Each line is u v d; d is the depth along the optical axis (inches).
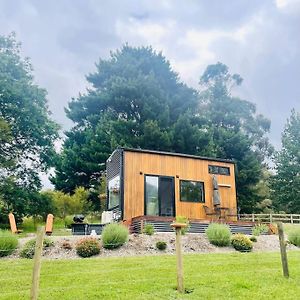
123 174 625.6
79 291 240.2
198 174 687.1
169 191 653.3
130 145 1086.4
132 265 330.0
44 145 1045.2
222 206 692.7
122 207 608.7
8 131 915.4
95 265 331.3
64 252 405.7
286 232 625.0
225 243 471.5
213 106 1582.2
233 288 246.4
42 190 1110.4
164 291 238.8
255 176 1252.5
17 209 924.0
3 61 987.9
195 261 348.5
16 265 334.0
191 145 1162.6
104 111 1279.5
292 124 1481.3
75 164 1147.3
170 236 486.9
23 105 999.0
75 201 1023.0
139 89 1213.1
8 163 938.7
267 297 226.2
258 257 374.3
